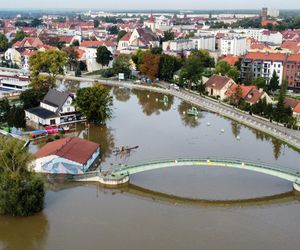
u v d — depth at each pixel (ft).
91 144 393.29
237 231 278.67
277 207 312.29
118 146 434.30
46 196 322.14
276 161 400.06
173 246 260.42
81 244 261.44
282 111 519.19
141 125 516.73
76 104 499.92
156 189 337.11
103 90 505.25
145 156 406.62
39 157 350.02
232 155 414.82
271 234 275.59
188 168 380.99
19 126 467.11
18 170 293.02
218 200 320.29
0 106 479.00
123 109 597.93
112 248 257.55
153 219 292.81
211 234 274.57
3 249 258.37
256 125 512.22
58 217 291.99
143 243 263.08
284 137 467.93
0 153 291.79
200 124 527.81
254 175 367.45
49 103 521.65
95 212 300.20
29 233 273.54
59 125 499.92
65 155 352.49
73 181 344.08
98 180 343.67
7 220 287.48
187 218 294.87
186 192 332.60
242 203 316.60
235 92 602.03
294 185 333.21
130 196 327.26
